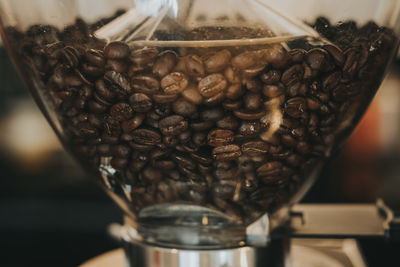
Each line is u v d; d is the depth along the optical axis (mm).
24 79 288
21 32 258
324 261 345
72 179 906
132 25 235
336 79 244
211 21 233
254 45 232
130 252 297
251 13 232
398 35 265
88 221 820
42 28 248
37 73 265
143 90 237
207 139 245
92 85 245
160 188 267
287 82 237
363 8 239
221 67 231
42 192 887
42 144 929
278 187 272
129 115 245
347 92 253
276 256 292
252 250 281
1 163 925
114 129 252
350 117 271
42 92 274
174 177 261
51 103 273
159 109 241
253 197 270
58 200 867
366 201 796
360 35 244
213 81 232
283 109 242
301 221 308
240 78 233
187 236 282
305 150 260
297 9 233
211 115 239
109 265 347
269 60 232
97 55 238
